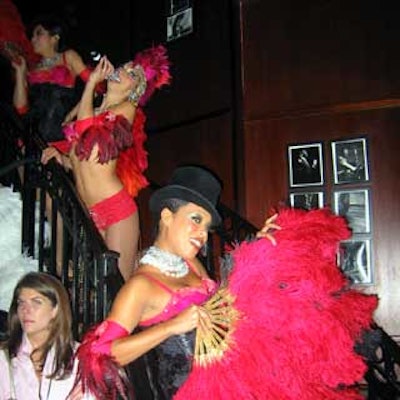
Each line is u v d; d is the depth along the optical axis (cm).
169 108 643
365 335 270
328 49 566
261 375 196
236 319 204
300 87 571
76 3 719
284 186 566
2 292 361
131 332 214
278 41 584
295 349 198
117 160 351
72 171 378
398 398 363
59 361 246
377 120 545
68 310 253
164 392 222
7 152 424
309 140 564
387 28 550
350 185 544
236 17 598
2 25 444
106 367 203
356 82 554
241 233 432
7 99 608
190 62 632
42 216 363
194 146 617
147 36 671
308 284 203
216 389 199
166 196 234
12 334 253
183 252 232
